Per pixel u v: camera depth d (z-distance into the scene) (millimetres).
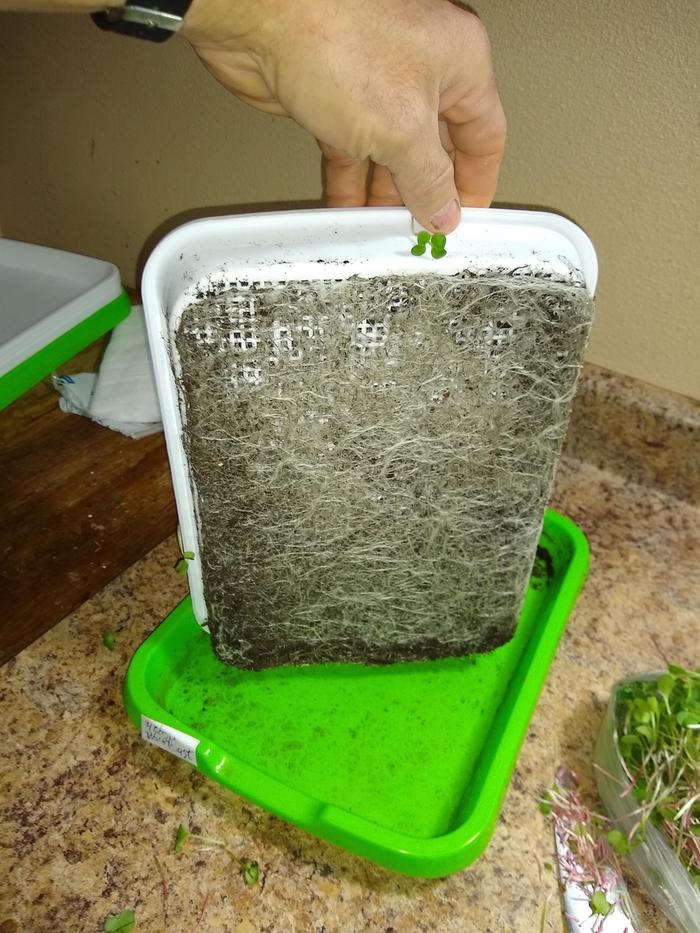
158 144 704
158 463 665
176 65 641
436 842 400
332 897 410
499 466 429
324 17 308
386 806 447
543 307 371
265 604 477
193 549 457
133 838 429
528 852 431
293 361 376
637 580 580
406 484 431
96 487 642
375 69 318
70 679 503
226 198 701
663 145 496
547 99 513
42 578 567
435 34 325
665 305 562
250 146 652
